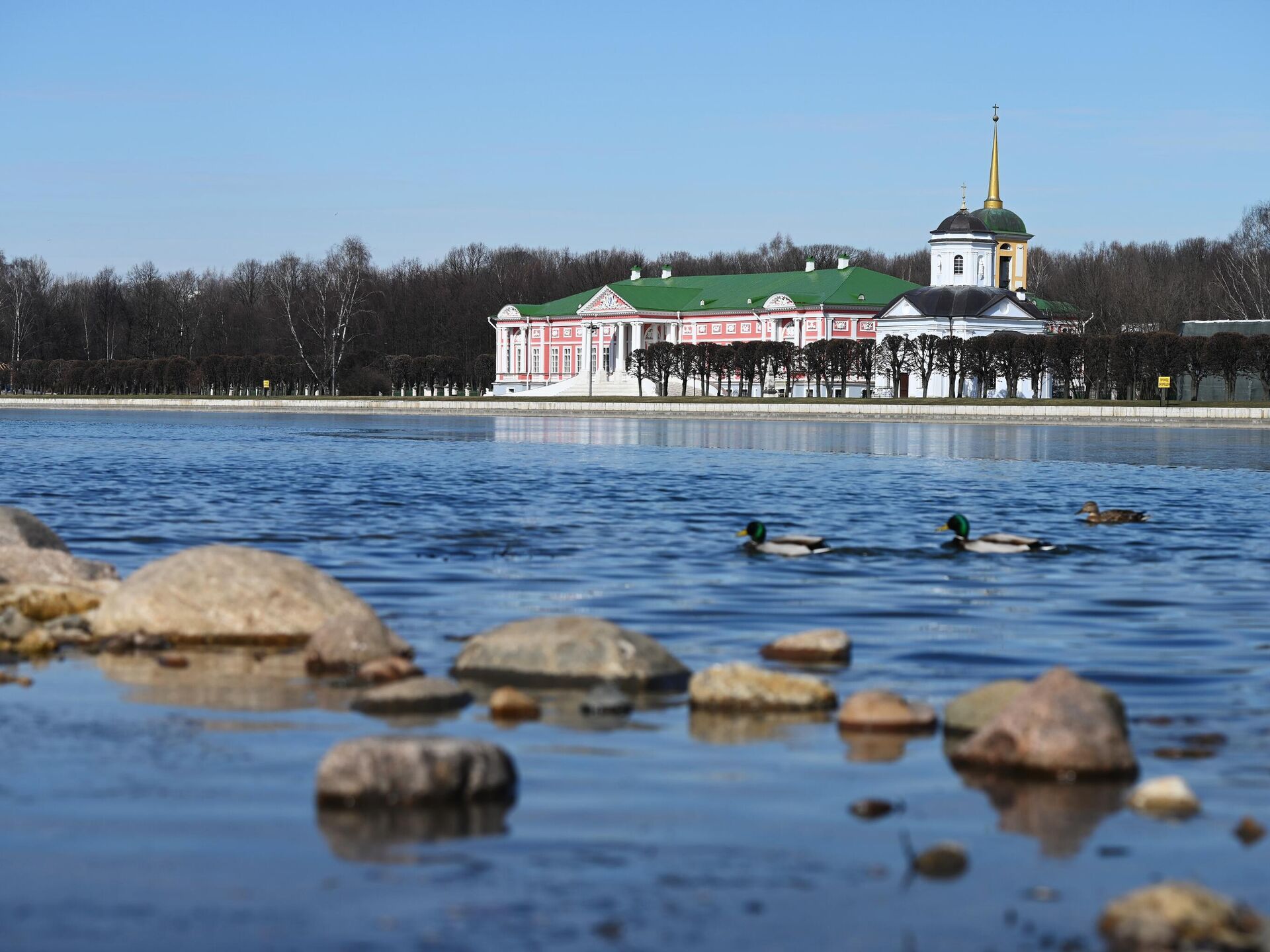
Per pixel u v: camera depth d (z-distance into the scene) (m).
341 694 13.80
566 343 167.25
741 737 12.34
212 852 9.35
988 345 119.81
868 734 12.47
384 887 8.77
